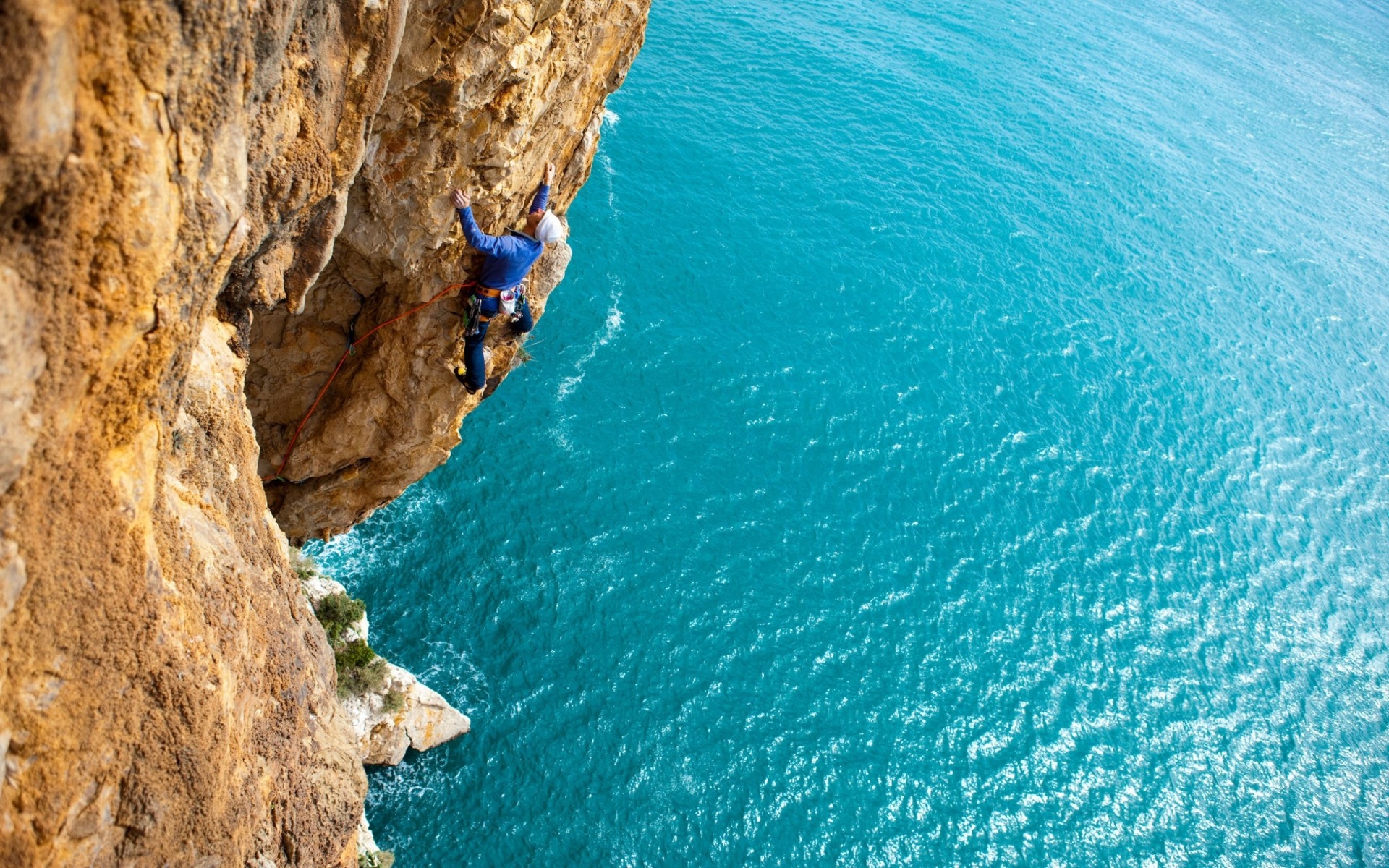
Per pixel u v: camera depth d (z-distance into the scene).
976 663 43.66
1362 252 74.12
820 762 39.38
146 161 6.38
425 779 35.03
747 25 78.25
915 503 49.19
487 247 14.77
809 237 61.38
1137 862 38.97
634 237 57.41
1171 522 50.94
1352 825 41.03
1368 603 49.12
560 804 36.06
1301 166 83.94
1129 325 61.94
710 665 41.16
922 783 39.62
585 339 51.25
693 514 45.91
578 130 18.56
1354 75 104.19
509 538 42.59
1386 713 45.03
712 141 65.81
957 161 71.31
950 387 55.16
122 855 7.95
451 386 19.20
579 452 46.47
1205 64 97.12
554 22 14.09
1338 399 60.34
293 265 12.02
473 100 13.55
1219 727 43.34
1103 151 77.25
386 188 14.64
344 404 19.77
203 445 10.06
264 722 10.37
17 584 6.44
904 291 59.84
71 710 7.15
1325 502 53.72
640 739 38.41
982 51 86.38
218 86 6.96
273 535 11.80
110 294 6.44
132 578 7.54
